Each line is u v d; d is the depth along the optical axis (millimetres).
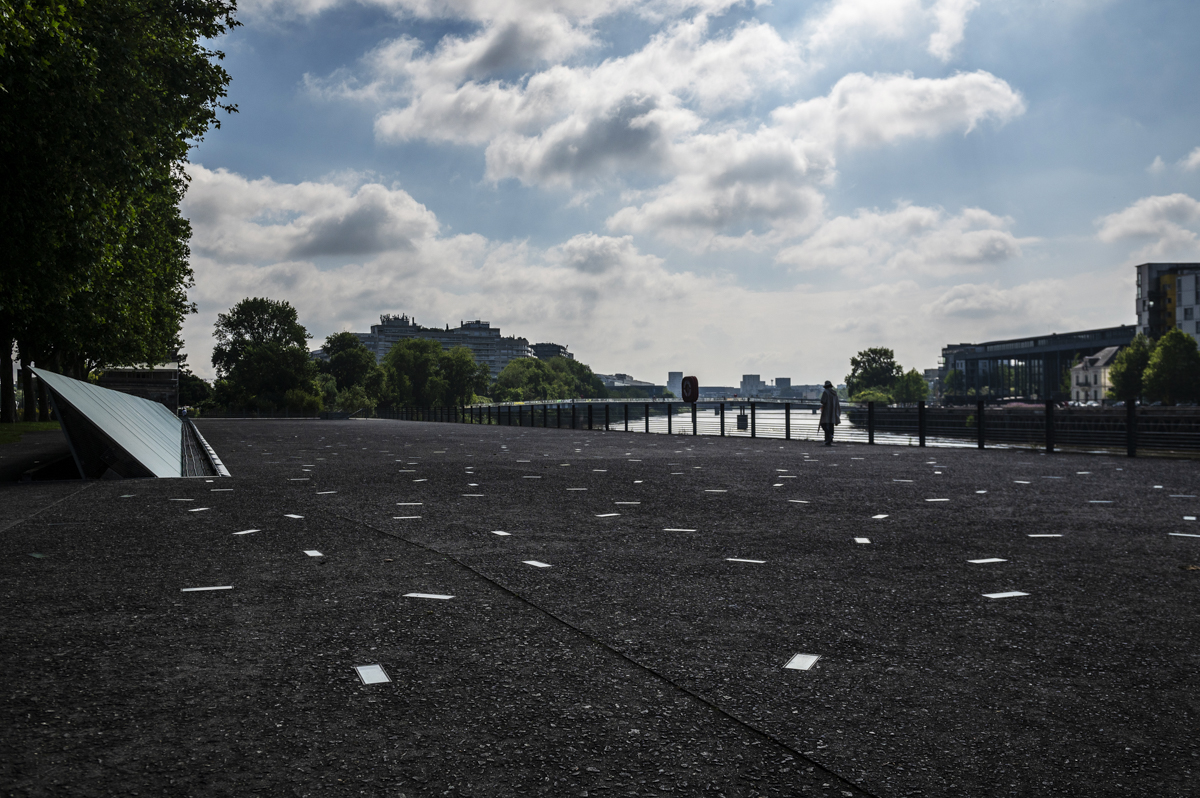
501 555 5133
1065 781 2057
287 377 96375
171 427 22250
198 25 21875
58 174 14227
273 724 2432
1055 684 2760
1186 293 96750
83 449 10266
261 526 6316
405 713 2520
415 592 4133
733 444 19359
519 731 2381
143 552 5215
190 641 3270
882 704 2588
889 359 151500
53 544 5500
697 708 2559
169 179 20719
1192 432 14102
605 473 11039
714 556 5094
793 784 2043
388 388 125438
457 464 12711
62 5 12875
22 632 3395
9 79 12602
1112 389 91562
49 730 2379
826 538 5758
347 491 8812
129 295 25500
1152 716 2479
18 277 15281
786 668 2941
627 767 2143
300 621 3578
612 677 2852
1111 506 7395
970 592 4113
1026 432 17891
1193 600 3912
